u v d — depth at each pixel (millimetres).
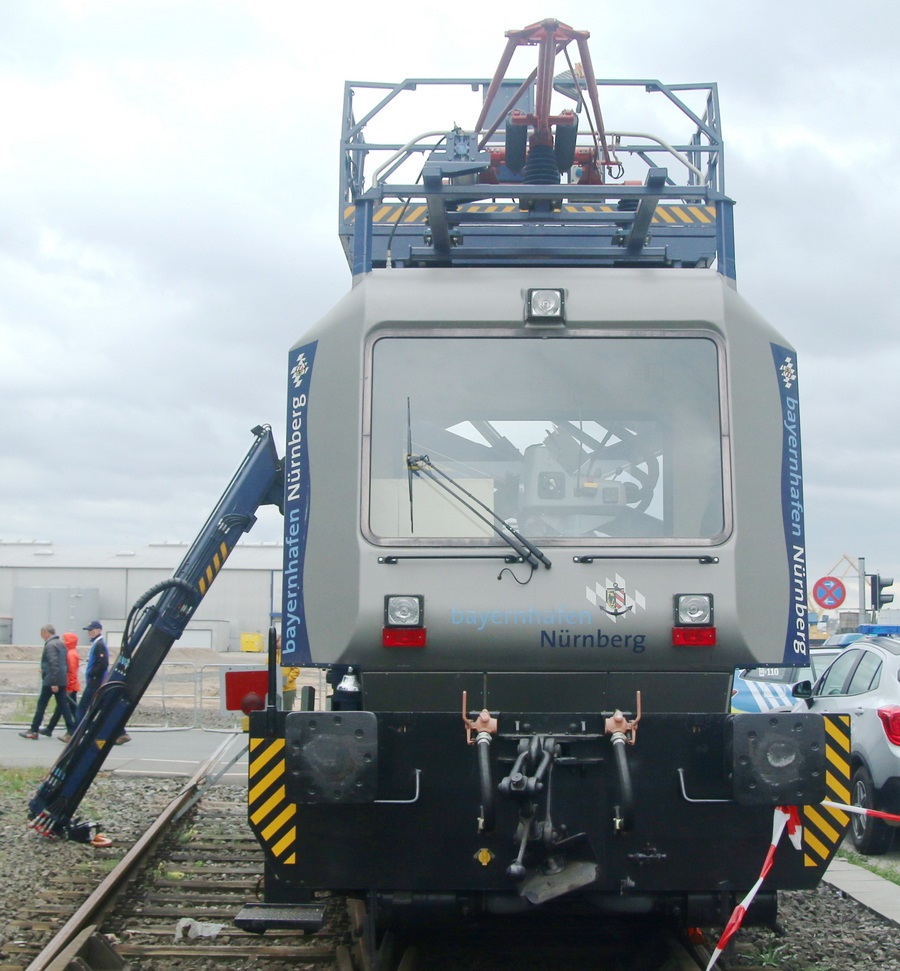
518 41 7398
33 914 7242
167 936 6773
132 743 17750
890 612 30250
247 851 9211
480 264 7129
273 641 5512
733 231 6230
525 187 6309
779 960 6348
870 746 9844
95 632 15852
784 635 5609
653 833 5262
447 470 5641
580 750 5301
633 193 6277
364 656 5422
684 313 5781
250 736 5391
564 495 5629
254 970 6176
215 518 9406
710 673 5465
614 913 5574
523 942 6371
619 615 5391
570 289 5844
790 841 5262
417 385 5750
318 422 5848
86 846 9430
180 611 9367
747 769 5059
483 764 5113
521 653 5395
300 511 5855
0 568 60438
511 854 5250
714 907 5453
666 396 5734
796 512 5832
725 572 5441
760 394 5816
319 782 5051
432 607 5410
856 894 7941
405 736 5293
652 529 5570
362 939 6070
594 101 7508
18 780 13141
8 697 26469
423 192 6277
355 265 6273
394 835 5285
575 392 5754
